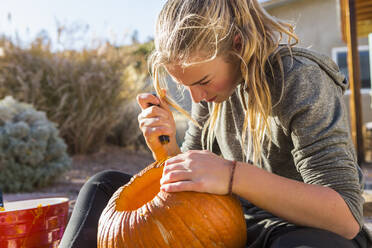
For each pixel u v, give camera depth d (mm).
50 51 6145
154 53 1401
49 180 4434
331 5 9406
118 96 6262
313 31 9539
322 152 1163
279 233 1217
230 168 1124
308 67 1225
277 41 1304
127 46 6523
